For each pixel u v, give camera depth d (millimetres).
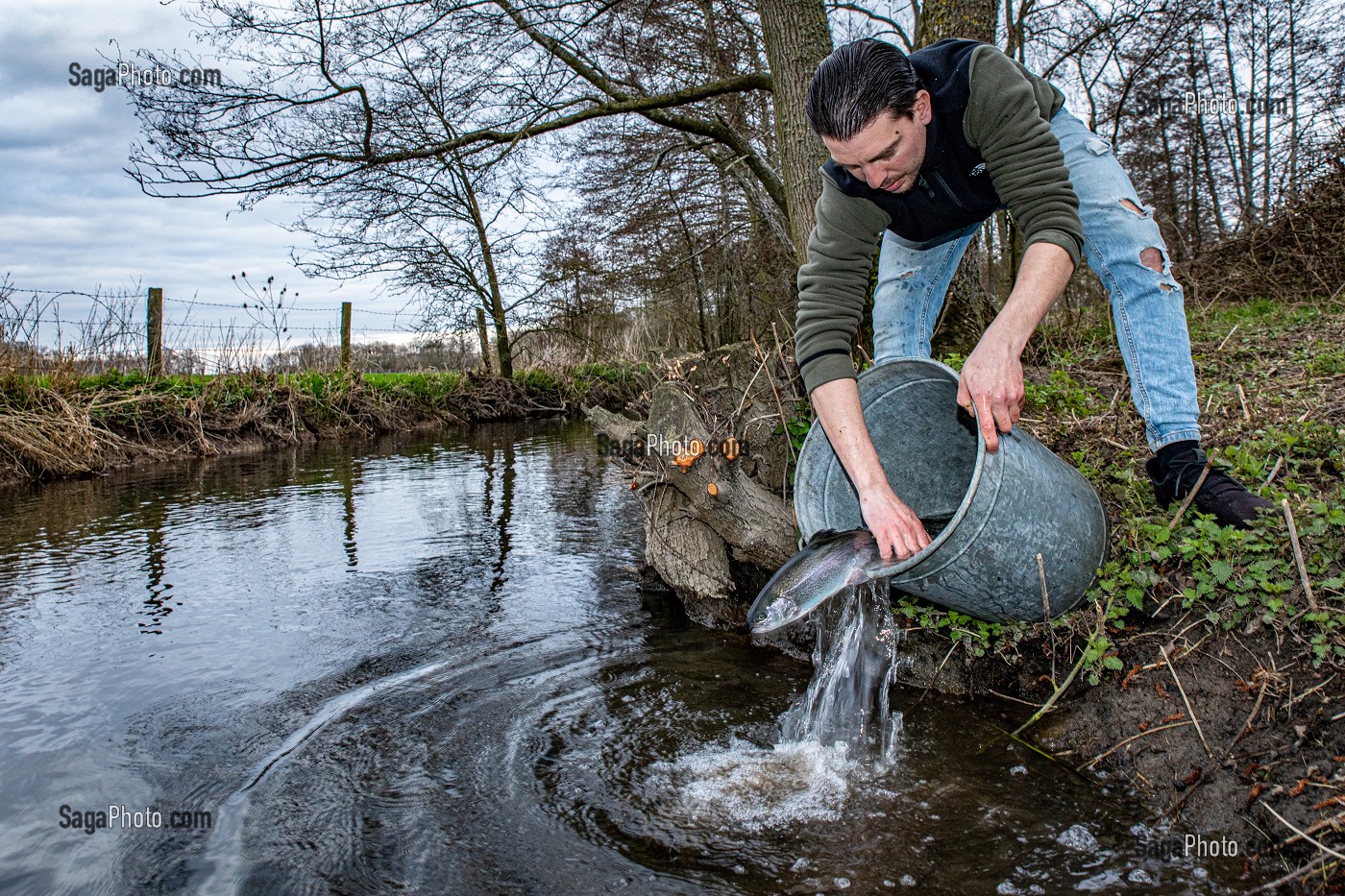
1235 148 14812
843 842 1747
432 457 8758
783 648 2945
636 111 6375
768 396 3703
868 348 4578
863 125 1812
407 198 7914
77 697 2547
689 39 8148
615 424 3811
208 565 4141
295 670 2764
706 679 2666
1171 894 1527
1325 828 1567
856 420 2102
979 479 1890
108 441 7941
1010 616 2229
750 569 3369
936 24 4934
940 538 1851
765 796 1945
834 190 2197
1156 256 2219
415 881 1639
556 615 3354
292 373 11305
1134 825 1752
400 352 17406
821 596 1869
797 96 4645
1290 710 1807
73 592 3674
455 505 5781
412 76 6242
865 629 2416
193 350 10055
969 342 4895
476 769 2090
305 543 4633
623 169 10781
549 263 14617
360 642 3027
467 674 2727
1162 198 14492
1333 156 6977
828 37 4699
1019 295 1881
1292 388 3471
